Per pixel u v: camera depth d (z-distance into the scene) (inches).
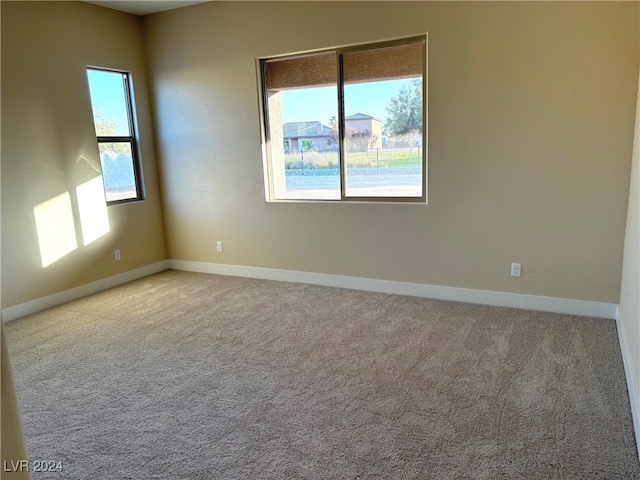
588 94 123.8
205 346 124.3
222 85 178.5
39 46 153.7
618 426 83.6
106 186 183.5
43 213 157.8
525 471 73.1
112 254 183.9
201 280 189.6
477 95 136.8
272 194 182.5
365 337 126.0
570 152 128.6
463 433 83.1
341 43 153.9
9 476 32.5
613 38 118.9
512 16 128.6
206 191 193.5
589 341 118.3
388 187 159.3
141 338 131.2
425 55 145.1
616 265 129.1
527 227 138.2
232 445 82.2
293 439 83.2
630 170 122.3
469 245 147.4
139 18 189.3
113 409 94.9
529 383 99.1
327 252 173.0
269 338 128.0
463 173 143.5
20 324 144.6
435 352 115.3
